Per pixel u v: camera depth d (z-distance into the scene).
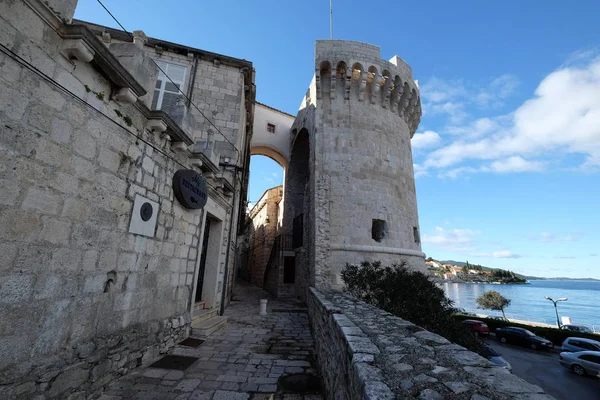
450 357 2.50
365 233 13.78
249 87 14.12
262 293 20.38
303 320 10.58
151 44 11.17
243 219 18.73
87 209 3.82
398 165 15.91
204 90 11.68
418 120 19.30
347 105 15.63
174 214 6.33
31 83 3.01
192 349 6.27
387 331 3.51
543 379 15.64
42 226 3.16
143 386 4.34
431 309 7.84
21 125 2.90
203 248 9.52
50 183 3.25
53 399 3.22
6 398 2.70
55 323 3.33
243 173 15.48
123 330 4.61
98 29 10.55
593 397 13.62
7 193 2.77
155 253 5.57
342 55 15.62
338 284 12.62
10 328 2.81
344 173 14.45
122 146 4.53
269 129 23.02
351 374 2.47
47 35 3.17
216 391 4.34
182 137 6.08
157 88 10.88
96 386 3.93
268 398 4.20
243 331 8.36
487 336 25.81
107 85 4.16
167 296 6.09
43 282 3.18
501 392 1.78
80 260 3.70
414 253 14.81
